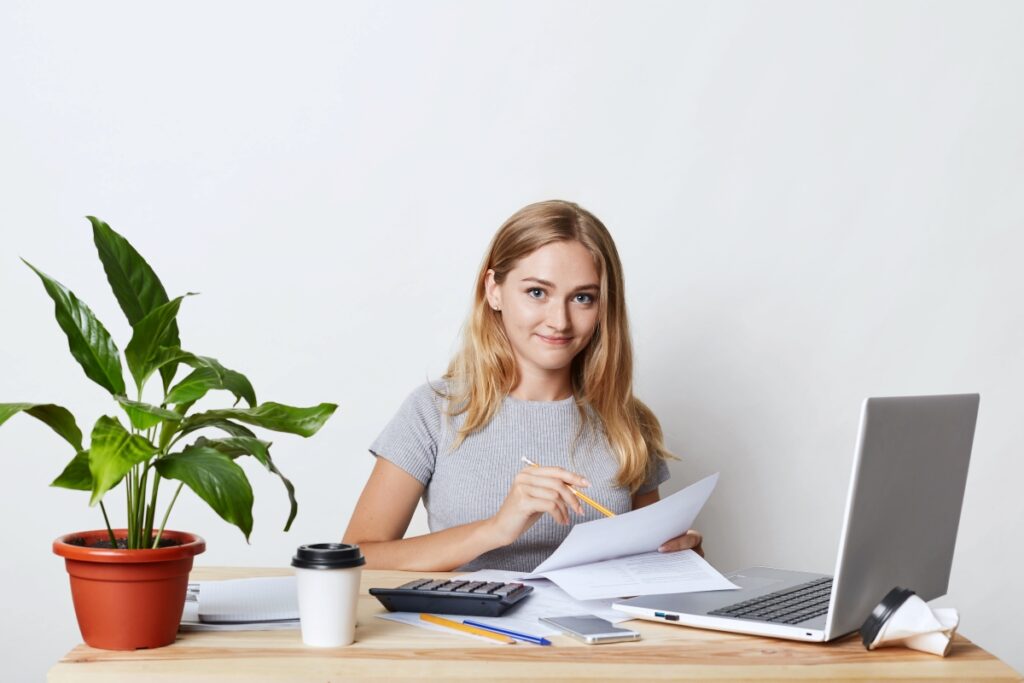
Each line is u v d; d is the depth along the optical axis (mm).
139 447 1003
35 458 2301
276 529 2367
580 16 2393
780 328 2461
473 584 1275
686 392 2453
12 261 2297
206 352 2350
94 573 1034
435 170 2381
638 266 2432
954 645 1187
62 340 2309
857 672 1074
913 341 2488
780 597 1329
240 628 1149
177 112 2332
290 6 2344
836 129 2459
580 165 2408
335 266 2369
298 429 1099
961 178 2484
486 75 2381
